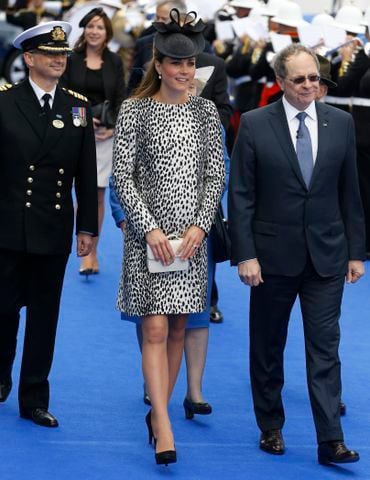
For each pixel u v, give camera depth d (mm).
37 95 20625
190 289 19562
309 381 20125
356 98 36469
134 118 19516
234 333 28922
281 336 20750
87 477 19391
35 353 21562
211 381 25062
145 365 19641
